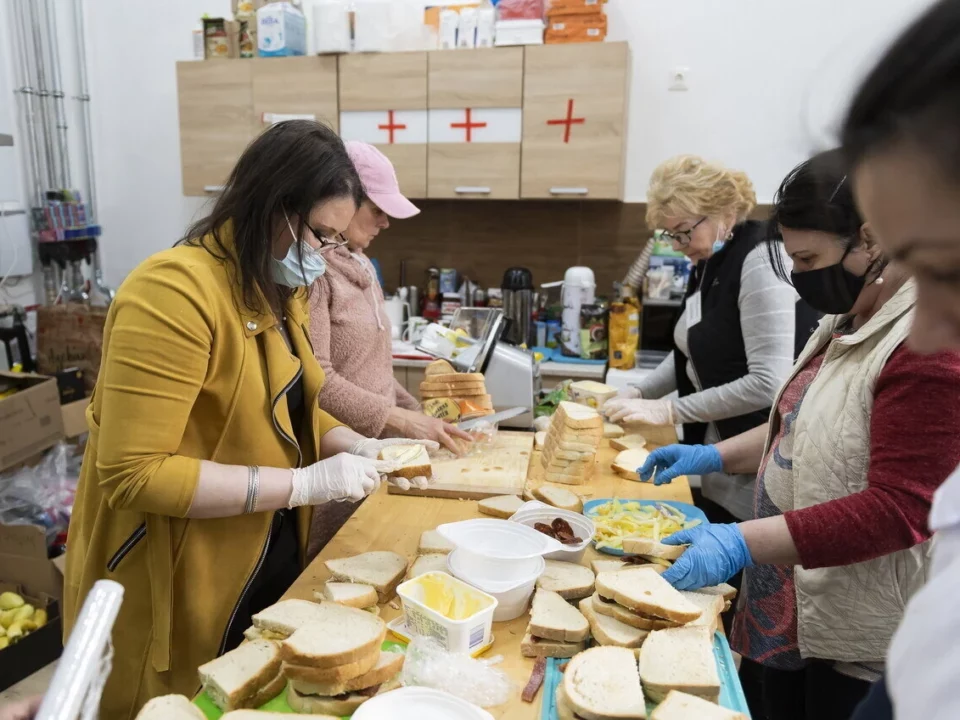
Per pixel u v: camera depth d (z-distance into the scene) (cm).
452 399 200
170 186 387
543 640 106
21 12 340
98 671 64
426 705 87
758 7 314
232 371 121
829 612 119
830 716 125
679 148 332
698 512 148
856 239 107
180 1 365
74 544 138
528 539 125
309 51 355
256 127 332
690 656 98
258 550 130
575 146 305
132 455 109
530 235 355
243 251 119
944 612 45
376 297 208
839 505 107
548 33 305
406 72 313
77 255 364
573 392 233
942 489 52
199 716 88
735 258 195
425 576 111
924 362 101
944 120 40
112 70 379
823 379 121
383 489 167
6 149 338
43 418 257
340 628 100
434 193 322
